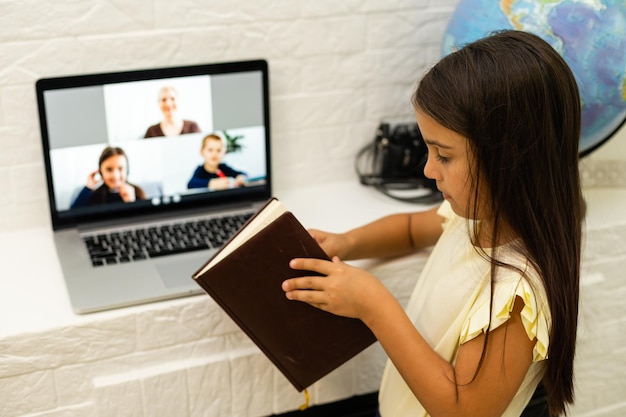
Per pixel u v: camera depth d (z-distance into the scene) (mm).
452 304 997
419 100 908
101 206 1312
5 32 1233
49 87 1224
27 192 1342
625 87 1214
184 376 1175
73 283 1153
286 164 1505
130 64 1324
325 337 1062
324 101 1483
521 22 1204
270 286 1019
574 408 1480
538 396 1501
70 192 1286
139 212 1339
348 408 1523
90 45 1289
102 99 1260
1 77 1256
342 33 1444
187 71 1299
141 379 1146
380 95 1522
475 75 863
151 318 1129
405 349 947
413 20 1483
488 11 1237
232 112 1350
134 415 1168
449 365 942
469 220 1029
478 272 967
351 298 973
